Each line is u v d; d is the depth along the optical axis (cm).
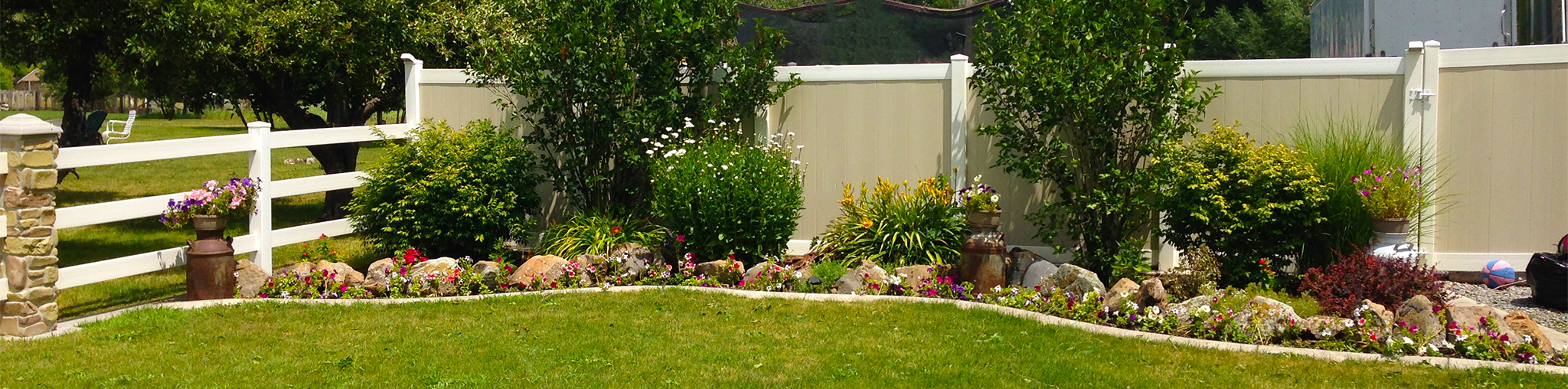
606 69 775
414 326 586
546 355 518
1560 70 698
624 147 795
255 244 730
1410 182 666
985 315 602
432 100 892
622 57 771
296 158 2155
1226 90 745
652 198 813
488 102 875
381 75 1012
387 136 830
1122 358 514
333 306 642
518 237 811
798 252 825
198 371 491
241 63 1023
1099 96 691
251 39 970
